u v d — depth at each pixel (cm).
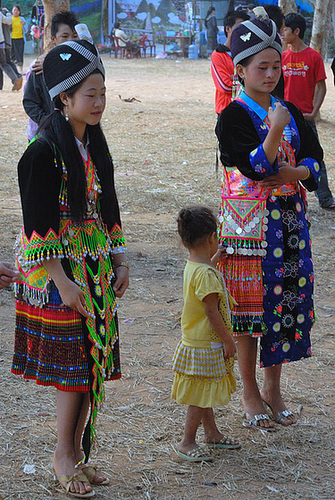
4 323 732
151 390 594
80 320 434
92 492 442
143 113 2036
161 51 4209
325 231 1096
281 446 513
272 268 524
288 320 532
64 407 446
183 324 498
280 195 527
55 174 425
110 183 458
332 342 708
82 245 441
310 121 1159
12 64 2480
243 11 951
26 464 478
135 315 759
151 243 1017
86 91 423
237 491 454
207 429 508
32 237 421
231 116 519
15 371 463
